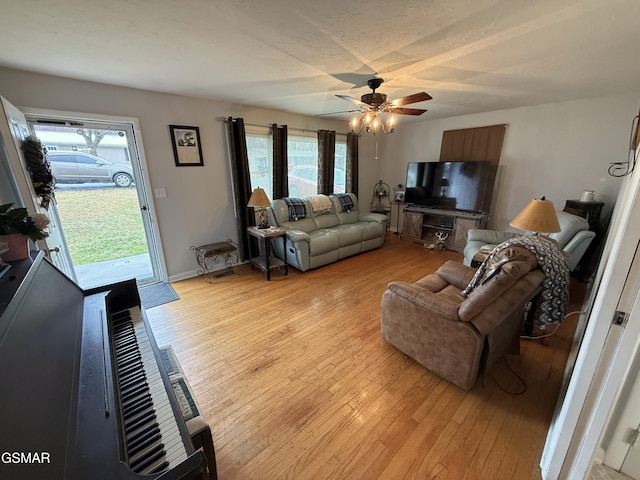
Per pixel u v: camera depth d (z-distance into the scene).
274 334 2.32
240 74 2.40
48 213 2.29
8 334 0.69
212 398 1.68
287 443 1.40
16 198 2.04
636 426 1.17
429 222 5.06
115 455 0.65
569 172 3.59
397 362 1.98
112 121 2.72
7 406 0.55
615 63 2.15
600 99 3.25
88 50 1.87
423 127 5.02
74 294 1.26
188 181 3.32
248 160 3.77
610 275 0.92
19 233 1.28
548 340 2.23
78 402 0.76
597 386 1.00
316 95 3.14
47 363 0.76
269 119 3.91
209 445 1.03
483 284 1.53
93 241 3.27
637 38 1.72
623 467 1.24
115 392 0.82
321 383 1.79
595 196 3.41
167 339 2.26
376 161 5.73
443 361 1.72
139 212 3.34
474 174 4.18
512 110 3.93
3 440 0.50
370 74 2.43
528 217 2.19
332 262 4.03
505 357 2.03
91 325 1.12
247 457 1.33
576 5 1.37
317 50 1.91
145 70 2.27
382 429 1.47
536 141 3.79
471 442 1.40
